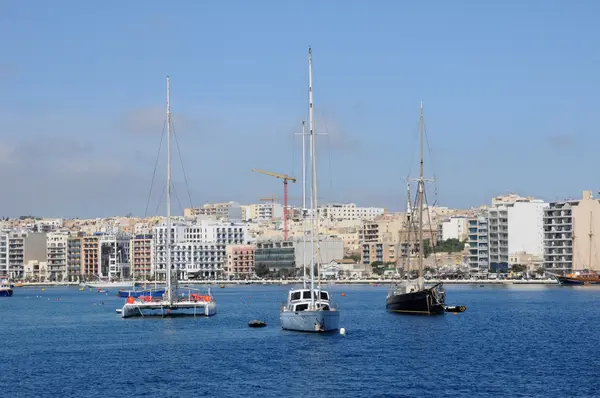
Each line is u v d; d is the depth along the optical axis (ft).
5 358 460.55
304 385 369.30
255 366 417.49
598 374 392.68
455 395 348.18
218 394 353.31
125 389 366.22
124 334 567.59
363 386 366.43
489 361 431.84
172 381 382.22
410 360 434.30
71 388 369.71
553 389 358.84
